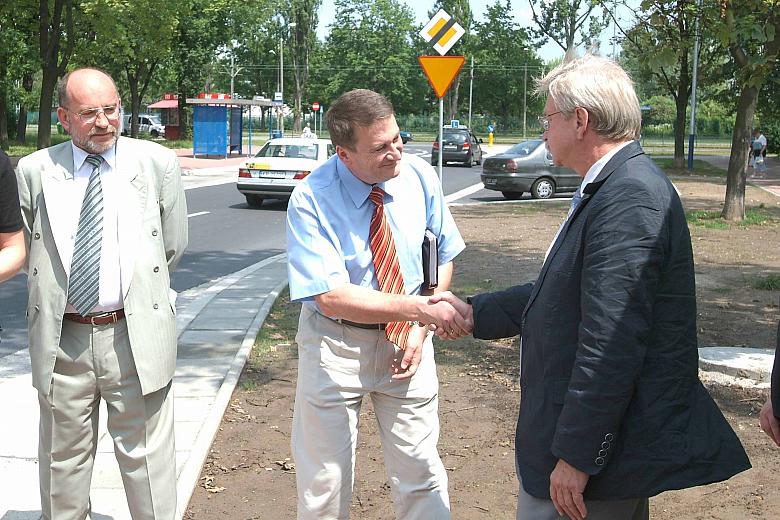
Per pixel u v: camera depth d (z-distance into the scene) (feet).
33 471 14.85
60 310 10.73
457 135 123.34
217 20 180.86
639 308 7.59
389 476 11.08
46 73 92.63
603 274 7.68
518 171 71.46
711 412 8.16
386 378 10.48
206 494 14.42
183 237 11.62
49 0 99.60
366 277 10.38
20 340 24.73
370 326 10.28
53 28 92.58
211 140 132.36
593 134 8.20
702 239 45.65
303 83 294.05
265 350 23.31
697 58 110.63
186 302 29.71
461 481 14.75
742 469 8.07
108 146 10.81
